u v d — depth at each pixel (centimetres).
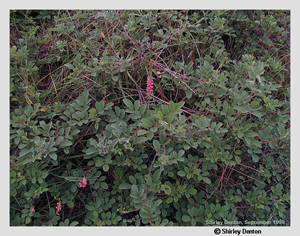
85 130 220
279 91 269
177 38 250
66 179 201
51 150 181
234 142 217
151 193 188
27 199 184
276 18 306
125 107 233
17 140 184
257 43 284
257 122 230
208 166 202
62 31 240
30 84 234
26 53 225
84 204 208
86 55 248
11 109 219
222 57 249
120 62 213
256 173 223
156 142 185
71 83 234
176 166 206
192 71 232
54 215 191
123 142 183
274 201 206
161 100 221
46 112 216
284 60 287
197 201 204
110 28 262
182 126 179
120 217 189
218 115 207
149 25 244
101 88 224
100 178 201
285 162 228
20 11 276
